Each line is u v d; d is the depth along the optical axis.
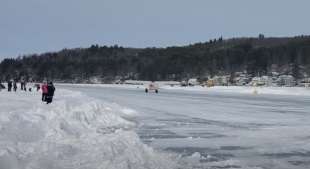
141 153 10.74
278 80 149.00
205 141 15.21
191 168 10.20
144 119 23.55
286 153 12.70
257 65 175.00
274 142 14.97
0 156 8.51
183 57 195.75
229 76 172.88
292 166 10.78
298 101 42.88
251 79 163.00
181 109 31.20
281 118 24.19
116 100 42.84
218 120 23.02
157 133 17.50
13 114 14.67
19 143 10.55
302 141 15.23
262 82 148.50
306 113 27.66
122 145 11.12
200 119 23.66
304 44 174.25
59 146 10.63
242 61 183.75
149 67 199.38
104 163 9.38
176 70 191.00
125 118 23.58
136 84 162.25
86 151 10.45
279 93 69.69
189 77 185.62
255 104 37.47
